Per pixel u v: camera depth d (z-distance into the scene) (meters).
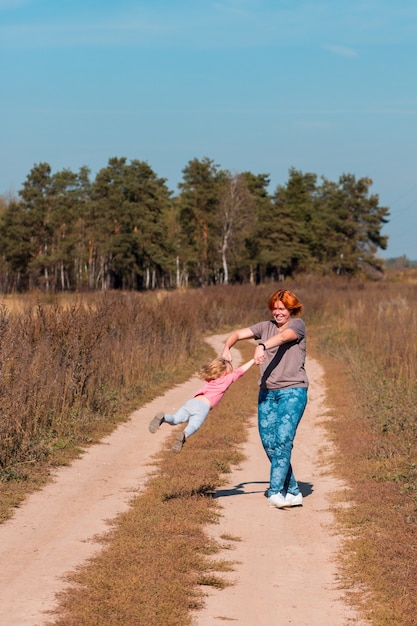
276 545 7.57
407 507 8.47
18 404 11.31
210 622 5.70
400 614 5.75
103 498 9.20
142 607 5.77
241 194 91.62
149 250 86.12
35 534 7.70
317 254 101.50
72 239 81.06
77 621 5.48
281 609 6.00
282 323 8.84
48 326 15.40
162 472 10.49
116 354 17.55
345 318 33.41
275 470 8.91
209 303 39.75
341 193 100.75
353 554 7.13
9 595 6.05
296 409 8.84
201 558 6.97
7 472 9.82
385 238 101.31
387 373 19.09
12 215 80.44
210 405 8.43
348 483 9.93
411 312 27.02
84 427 13.02
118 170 89.56
